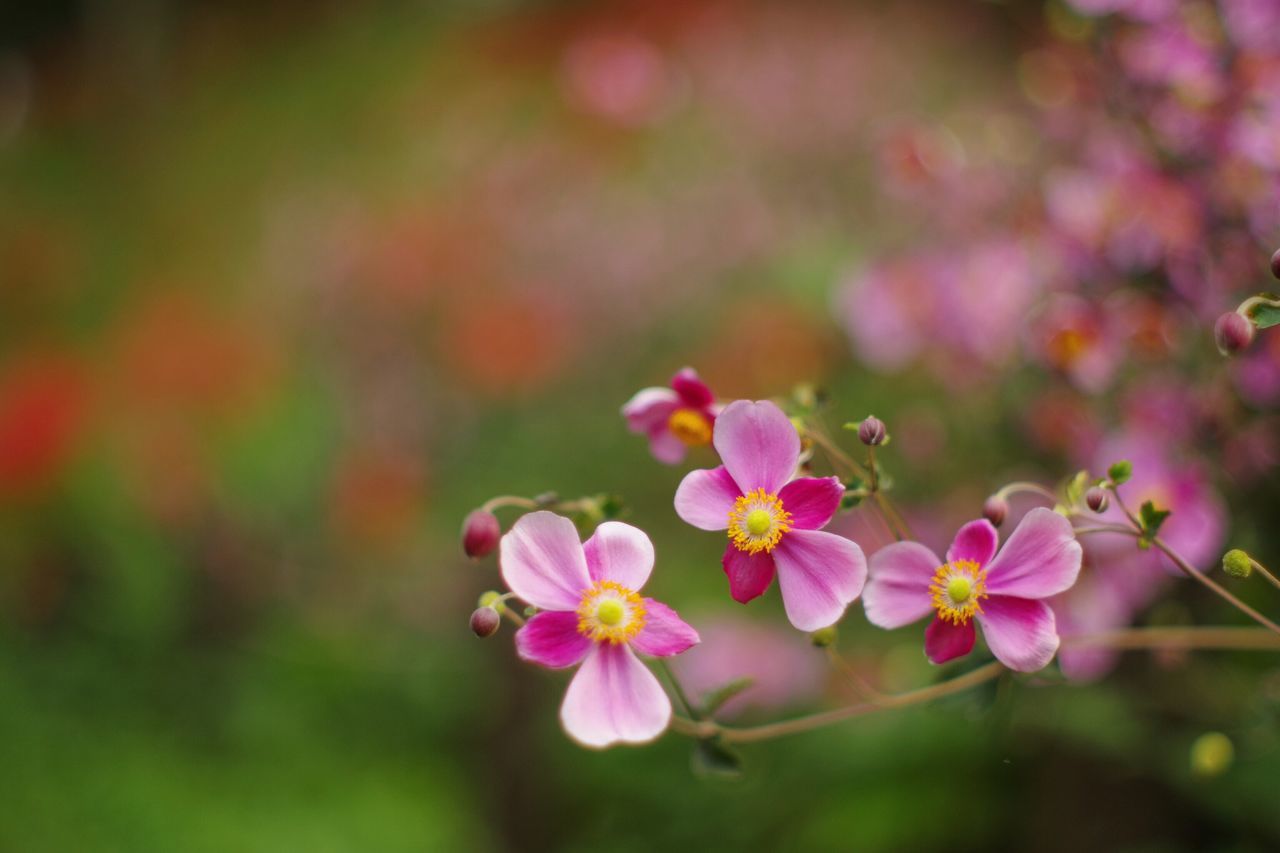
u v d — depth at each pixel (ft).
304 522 6.54
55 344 8.87
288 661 5.98
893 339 3.64
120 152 11.99
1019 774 3.92
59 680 5.99
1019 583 2.29
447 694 5.65
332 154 10.11
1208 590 3.17
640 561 2.33
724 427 2.32
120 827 5.11
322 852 4.93
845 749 4.12
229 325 7.67
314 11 13.41
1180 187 3.06
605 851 4.63
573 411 6.33
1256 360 2.93
